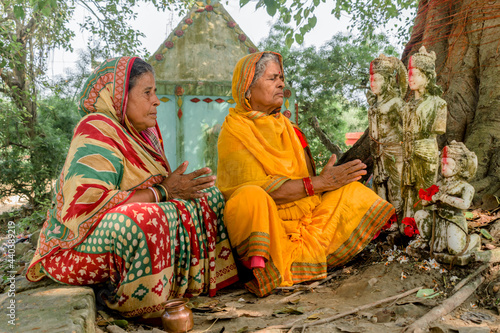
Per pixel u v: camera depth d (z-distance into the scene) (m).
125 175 2.51
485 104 4.21
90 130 2.46
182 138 7.34
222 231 3.02
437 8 4.80
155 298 2.32
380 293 2.60
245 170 3.18
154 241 2.31
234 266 3.05
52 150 12.65
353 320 2.26
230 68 7.85
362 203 3.22
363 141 4.91
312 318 2.29
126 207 2.30
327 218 3.20
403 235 3.24
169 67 7.64
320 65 14.30
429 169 3.05
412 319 2.21
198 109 7.40
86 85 2.71
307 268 3.08
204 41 7.76
